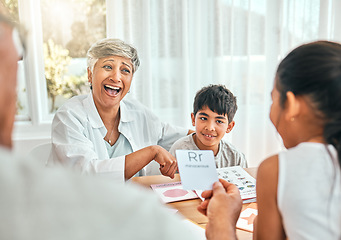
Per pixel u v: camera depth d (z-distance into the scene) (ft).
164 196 3.37
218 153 4.58
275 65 7.14
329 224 1.53
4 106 1.08
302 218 1.57
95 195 0.91
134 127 4.74
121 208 0.91
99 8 6.77
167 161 3.60
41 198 0.87
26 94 6.79
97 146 4.36
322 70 1.65
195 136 4.76
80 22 6.77
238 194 2.38
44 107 6.94
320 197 1.56
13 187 0.86
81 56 6.95
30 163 0.92
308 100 1.71
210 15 6.64
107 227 0.88
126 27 6.33
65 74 6.97
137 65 4.45
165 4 6.42
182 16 6.46
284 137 1.94
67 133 3.94
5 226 0.83
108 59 4.15
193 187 2.57
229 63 6.87
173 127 5.16
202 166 2.70
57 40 6.77
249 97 7.17
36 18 6.48
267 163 1.79
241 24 6.80
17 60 1.12
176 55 6.70
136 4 6.30
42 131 6.85
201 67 6.93
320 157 1.64
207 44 6.81
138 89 6.64
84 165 3.59
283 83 1.82
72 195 0.89
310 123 1.76
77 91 7.11
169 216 0.96
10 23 1.11
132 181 3.76
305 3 7.00
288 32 7.06
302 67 1.71
